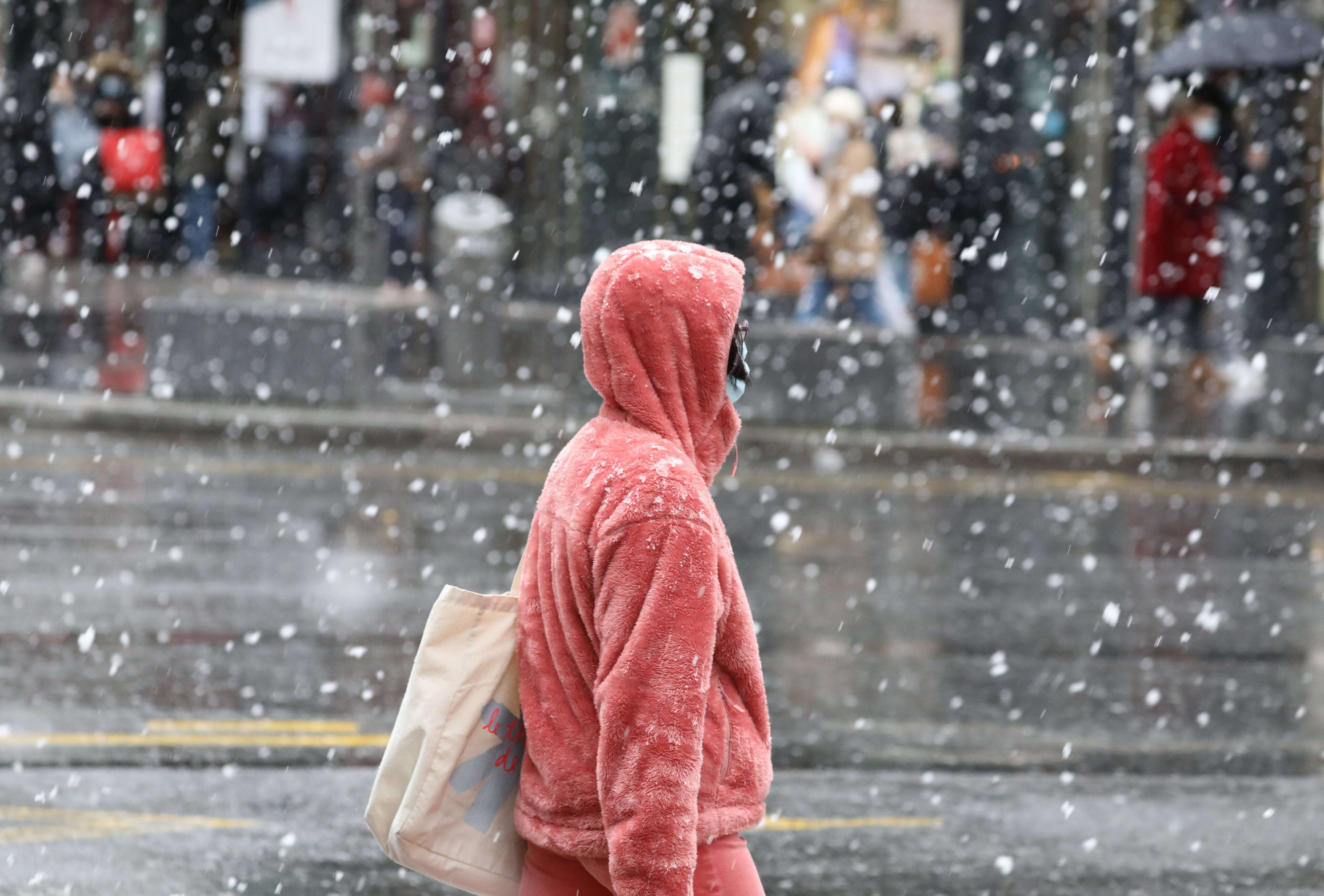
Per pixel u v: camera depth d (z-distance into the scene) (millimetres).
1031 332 53594
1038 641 19891
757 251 45094
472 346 38312
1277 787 14461
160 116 59281
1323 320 46719
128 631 18109
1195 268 43375
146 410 32469
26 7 54906
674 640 5637
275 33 44094
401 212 52344
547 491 6270
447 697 6215
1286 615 21969
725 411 6301
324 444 27859
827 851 12422
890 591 22453
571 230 55750
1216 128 44250
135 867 11414
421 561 22594
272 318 34062
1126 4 51562
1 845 11680
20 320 43812
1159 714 16812
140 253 59094
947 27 52906
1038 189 53469
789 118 44625
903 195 52438
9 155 55656
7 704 15195
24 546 22344
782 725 15812
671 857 5551
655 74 54125
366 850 11969
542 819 6020
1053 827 13172
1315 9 51688
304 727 14969
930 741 15508
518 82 56562
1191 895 11750
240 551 22766
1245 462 34562
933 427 36062
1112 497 31844
